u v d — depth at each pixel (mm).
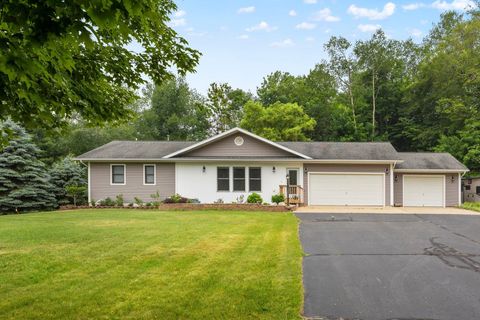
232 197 19359
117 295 5000
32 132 29422
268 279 5738
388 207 18625
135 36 5242
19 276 5867
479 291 5395
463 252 7941
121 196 19906
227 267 6445
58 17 3025
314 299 5027
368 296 5164
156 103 42781
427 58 34656
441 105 31312
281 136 34344
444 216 14625
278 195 18047
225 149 19812
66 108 5324
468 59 29391
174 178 19922
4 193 19250
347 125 35875
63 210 17906
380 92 38000
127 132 37438
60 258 7027
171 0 6191
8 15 2805
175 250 7809
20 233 9875
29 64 3061
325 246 8516
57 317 4289
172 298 4879
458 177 20062
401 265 6840
